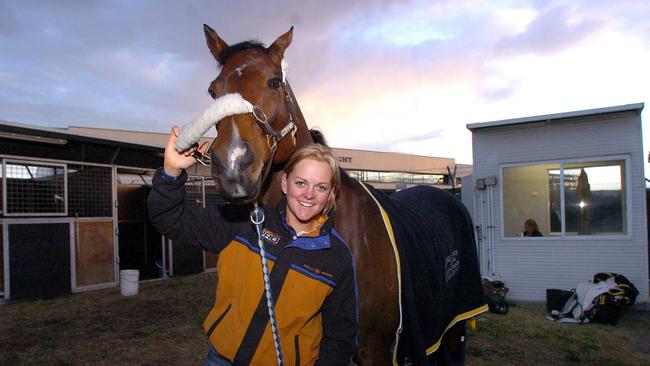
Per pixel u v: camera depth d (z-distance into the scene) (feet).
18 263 20.17
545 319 16.88
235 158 4.38
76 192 23.21
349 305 4.55
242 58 5.11
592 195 19.48
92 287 22.99
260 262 4.34
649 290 19.62
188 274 28.99
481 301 9.19
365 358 5.91
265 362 4.28
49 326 15.85
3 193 19.86
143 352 13.12
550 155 19.94
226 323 4.39
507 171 21.07
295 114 5.61
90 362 12.23
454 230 9.19
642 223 18.29
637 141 18.38
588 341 14.05
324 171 4.36
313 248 4.39
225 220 4.64
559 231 20.13
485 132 21.31
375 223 6.02
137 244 33.78
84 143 22.43
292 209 4.40
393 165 104.78
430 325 6.57
